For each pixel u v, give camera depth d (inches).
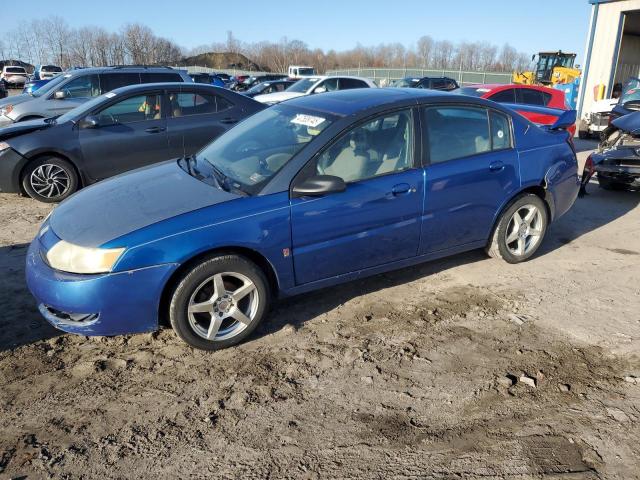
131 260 121.2
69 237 127.6
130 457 99.8
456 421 109.0
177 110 291.6
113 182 159.6
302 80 552.1
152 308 125.9
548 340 139.3
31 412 112.2
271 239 134.1
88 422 109.3
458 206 164.6
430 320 150.6
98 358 132.1
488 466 96.8
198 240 125.6
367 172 148.8
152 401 115.9
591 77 742.5
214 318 132.3
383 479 94.2
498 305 159.2
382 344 138.0
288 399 116.4
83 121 272.2
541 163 181.5
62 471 96.4
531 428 106.6
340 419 110.0
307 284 145.7
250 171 145.9
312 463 98.1
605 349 134.6
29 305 158.1
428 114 160.6
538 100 431.2
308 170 140.0
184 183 147.9
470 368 127.2
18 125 281.7
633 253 202.7
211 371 126.9
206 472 96.3
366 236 149.3
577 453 99.7
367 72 1932.8
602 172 280.5
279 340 140.3
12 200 280.8
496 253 183.6
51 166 268.8
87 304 121.3
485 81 1565.0
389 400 115.9
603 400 114.8
